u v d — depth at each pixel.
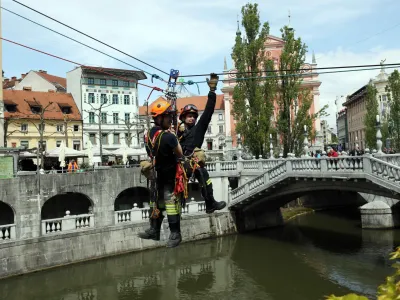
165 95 7.07
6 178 24.12
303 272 22.64
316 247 27.73
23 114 50.00
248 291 20.28
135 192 32.78
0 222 26.16
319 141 57.44
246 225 33.56
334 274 21.88
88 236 25.48
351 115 97.00
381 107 69.88
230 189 32.56
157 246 28.48
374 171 20.61
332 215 40.22
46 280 22.39
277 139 41.62
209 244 29.50
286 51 39.56
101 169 28.23
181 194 4.94
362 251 25.95
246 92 39.75
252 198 30.58
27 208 24.22
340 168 22.58
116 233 26.67
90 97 56.28
